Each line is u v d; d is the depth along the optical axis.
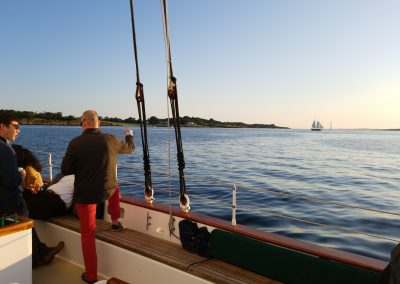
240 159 24.62
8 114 3.02
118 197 3.86
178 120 3.66
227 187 11.41
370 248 5.85
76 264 3.90
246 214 7.72
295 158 27.56
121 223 4.20
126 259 3.43
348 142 68.81
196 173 16.25
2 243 2.79
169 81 3.55
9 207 2.91
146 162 4.03
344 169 20.59
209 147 38.66
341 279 2.57
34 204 4.07
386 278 2.13
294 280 2.75
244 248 3.02
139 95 3.90
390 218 7.78
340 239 6.27
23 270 2.92
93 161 3.27
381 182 15.10
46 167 16.17
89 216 3.36
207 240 3.31
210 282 2.85
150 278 3.26
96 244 3.70
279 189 12.21
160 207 3.90
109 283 3.18
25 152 4.18
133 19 3.78
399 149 47.25
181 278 3.03
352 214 8.07
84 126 3.40
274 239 3.01
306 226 7.02
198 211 7.93
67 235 3.96
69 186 4.29
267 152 33.59
